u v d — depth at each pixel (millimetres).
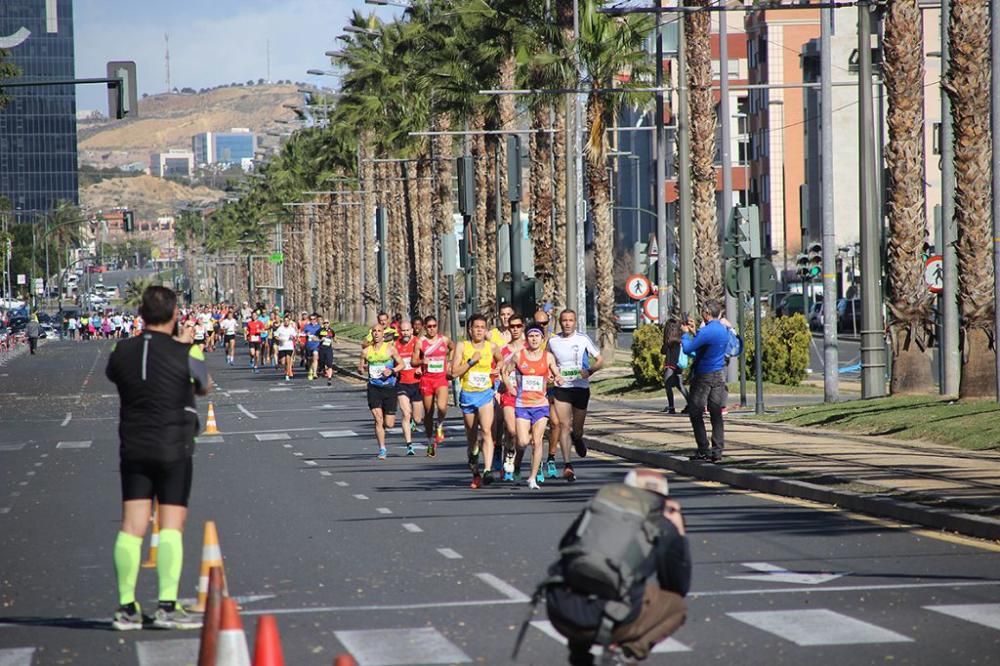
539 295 96812
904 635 24719
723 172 94500
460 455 65688
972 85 67688
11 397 125812
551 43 125375
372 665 23266
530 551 35688
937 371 102750
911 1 73562
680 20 86500
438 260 187750
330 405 107438
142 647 25047
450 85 147500
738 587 29828
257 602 29422
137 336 27172
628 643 18297
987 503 38750
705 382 53719
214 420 83562
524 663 23250
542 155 126812
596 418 80188
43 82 77375
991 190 67438
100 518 45312
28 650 24875
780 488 46688
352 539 38562
